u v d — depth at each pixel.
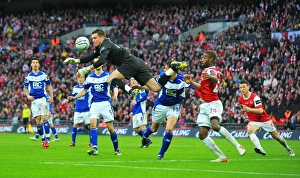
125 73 15.75
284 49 42.31
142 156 18.61
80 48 15.79
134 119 25.72
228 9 53.59
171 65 15.61
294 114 35.97
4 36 63.41
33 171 13.55
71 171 13.54
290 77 38.84
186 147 24.69
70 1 65.12
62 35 61.56
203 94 16.31
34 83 23.36
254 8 51.44
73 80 50.00
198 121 16.39
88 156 18.47
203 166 14.94
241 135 35.88
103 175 12.74
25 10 67.62
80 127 43.22
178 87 17.31
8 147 23.53
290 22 45.91
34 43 59.00
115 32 56.94
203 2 56.75
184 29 54.00
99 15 61.84
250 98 19.62
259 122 19.56
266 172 13.57
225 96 40.41
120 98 44.50
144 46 51.94
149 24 55.88
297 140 32.88
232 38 47.81
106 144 27.25
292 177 12.55
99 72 19.42
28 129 43.62
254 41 44.53
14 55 57.47
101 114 19.25
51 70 53.00
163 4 59.78
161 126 39.94
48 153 19.88
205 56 16.16
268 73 40.19
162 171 13.59
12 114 49.03
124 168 14.25
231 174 13.04
